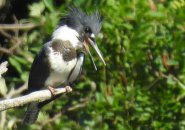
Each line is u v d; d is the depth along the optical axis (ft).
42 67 35.37
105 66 38.70
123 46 38.45
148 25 38.11
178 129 38.81
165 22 38.70
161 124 38.65
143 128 38.96
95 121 38.96
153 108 38.70
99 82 39.09
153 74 39.14
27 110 34.68
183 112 38.99
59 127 39.22
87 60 38.27
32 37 39.55
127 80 38.99
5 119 38.68
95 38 36.83
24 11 40.27
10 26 39.14
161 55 38.81
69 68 35.55
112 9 38.24
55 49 35.37
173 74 39.19
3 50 39.11
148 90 38.99
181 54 38.63
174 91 39.06
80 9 37.24
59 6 39.50
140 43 38.22
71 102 39.50
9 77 39.78
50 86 34.04
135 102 38.73
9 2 39.83
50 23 38.09
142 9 38.37
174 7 39.11
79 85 38.88
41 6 38.88
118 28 38.17
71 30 36.42
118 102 38.60
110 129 39.01
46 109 39.60
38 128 39.14
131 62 38.75
